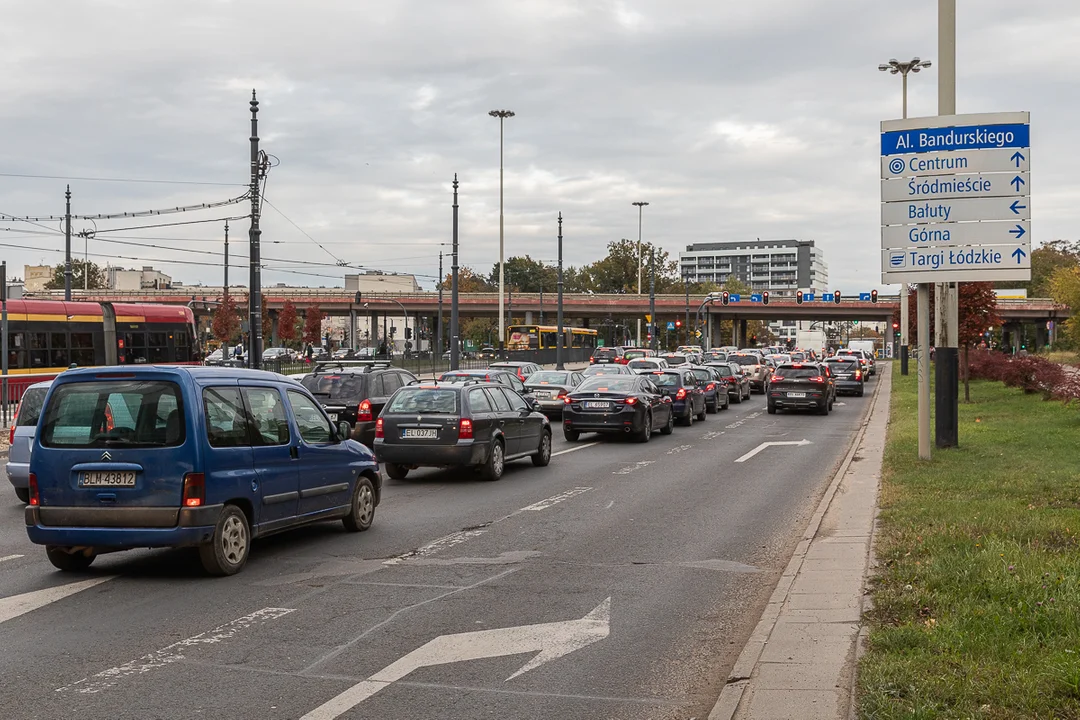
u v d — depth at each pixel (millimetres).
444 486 15516
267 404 9852
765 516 12328
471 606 7809
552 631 7086
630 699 5680
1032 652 5652
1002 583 7117
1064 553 8320
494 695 5730
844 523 11023
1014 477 13195
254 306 28141
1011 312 100625
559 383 30938
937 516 10508
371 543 10586
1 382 25125
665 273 147000
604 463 18859
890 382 54219
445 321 118375
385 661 6379
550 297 103062
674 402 28531
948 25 16406
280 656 6484
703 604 7887
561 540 10719
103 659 6418
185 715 5391
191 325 38906
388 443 15820
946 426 17625
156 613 7621
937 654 5715
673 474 16969
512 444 16906
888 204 16344
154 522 8641
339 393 19453
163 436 8750
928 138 16141
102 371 8953
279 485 9750
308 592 8305
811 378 33969
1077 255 134250
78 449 8836
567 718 5367
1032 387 31312
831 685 5477
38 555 10070
